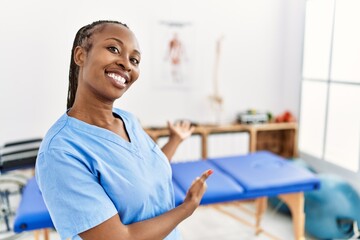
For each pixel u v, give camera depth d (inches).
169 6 116.2
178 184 70.4
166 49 118.0
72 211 25.8
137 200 29.8
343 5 74.3
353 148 99.3
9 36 102.0
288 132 128.5
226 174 76.3
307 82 119.1
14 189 99.4
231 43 126.3
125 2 110.4
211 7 121.3
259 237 97.4
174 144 53.4
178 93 122.6
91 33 29.4
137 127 37.4
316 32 96.1
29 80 105.0
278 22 130.3
